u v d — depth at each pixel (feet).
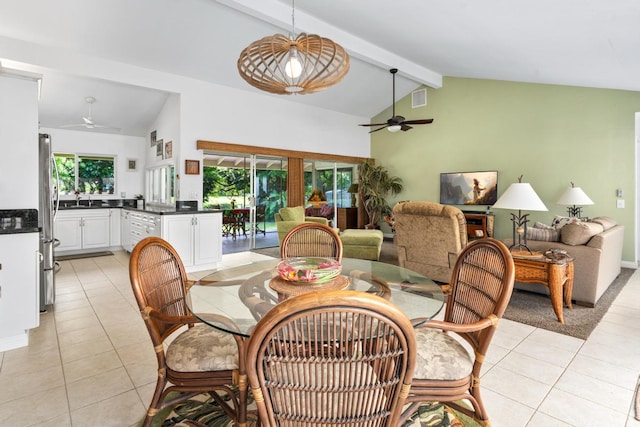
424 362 4.36
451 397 4.33
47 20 12.29
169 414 5.46
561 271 9.19
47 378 6.45
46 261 10.12
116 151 21.66
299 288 5.21
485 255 4.86
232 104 19.38
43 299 10.02
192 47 15.20
